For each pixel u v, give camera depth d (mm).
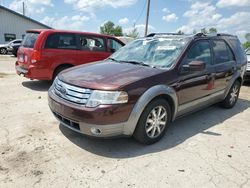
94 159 3455
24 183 2889
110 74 3803
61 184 2904
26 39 7586
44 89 7363
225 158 3670
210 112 5781
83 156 3514
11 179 2945
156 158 3561
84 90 3477
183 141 4145
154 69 4055
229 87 5758
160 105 3900
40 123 4590
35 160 3355
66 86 3701
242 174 3289
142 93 3578
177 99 4176
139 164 3387
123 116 3445
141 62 4484
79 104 3463
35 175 3041
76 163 3334
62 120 3773
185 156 3662
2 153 3490
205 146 4012
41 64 7102
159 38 4969
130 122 3527
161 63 4301
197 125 4906
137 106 3531
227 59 5664
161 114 4008
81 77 3756
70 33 7609
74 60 7660
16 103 5816
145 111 3670
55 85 4070
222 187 3004
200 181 3092
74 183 2934
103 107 3322
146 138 3828
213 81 5039
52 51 7227
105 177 3070
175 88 4074
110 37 8641
